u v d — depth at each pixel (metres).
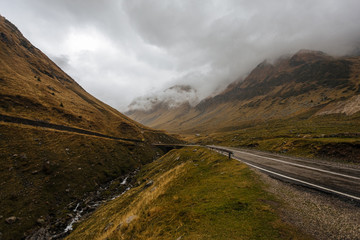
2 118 66.81
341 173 20.59
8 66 123.44
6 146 53.59
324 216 10.80
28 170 49.59
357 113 134.38
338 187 15.53
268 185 17.44
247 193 15.91
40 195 44.72
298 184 16.95
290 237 8.98
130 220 17.31
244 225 10.71
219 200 15.42
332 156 32.94
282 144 48.72
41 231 35.78
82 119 110.25
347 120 127.50
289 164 27.22
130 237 14.41
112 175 69.50
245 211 12.52
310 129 101.88
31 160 53.38
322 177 18.95
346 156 31.14
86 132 97.88
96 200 50.91
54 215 41.66
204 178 25.44
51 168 54.56
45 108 94.62
